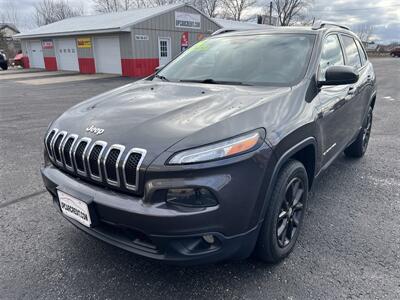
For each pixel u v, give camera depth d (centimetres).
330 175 439
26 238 299
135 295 231
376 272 251
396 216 333
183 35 2417
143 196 199
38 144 592
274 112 238
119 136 214
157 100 265
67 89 1467
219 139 202
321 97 293
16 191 397
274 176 223
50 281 245
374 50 6531
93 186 223
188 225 193
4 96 1255
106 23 2333
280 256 258
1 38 4259
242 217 208
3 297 230
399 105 977
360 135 473
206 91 279
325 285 238
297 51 313
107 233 223
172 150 196
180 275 250
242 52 339
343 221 324
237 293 232
